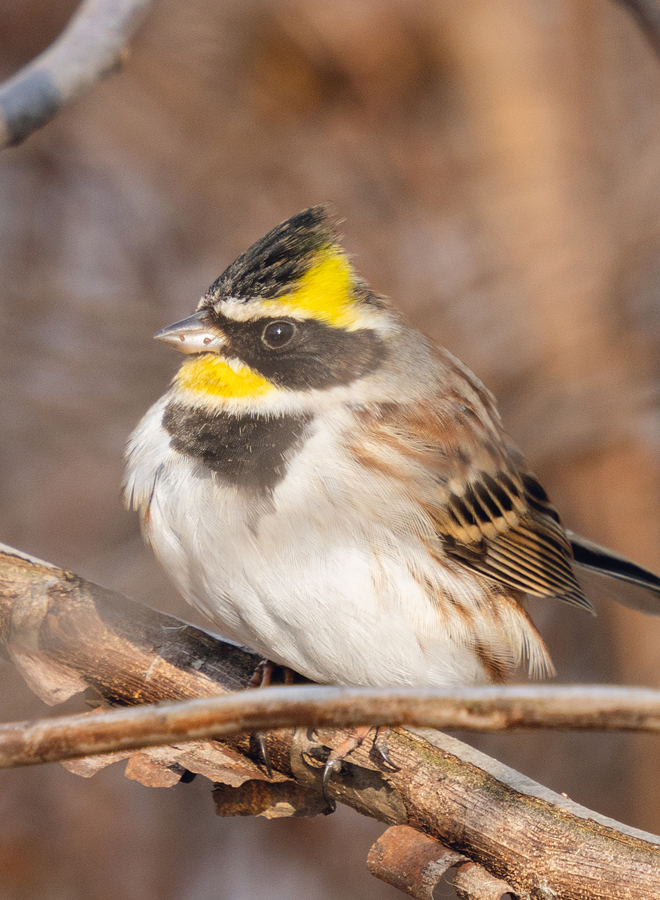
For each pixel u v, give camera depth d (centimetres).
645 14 705
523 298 1341
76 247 1503
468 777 576
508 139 1448
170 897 1252
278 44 1462
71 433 1341
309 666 676
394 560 673
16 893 1232
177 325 698
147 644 651
